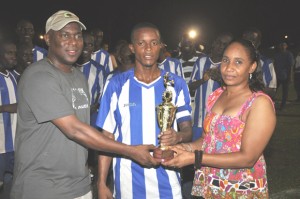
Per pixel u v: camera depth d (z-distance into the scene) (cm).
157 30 289
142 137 290
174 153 266
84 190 274
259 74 262
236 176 254
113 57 791
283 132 852
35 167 261
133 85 293
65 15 267
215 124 259
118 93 294
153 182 292
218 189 257
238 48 250
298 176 573
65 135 260
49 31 269
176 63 561
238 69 250
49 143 260
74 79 275
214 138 259
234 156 245
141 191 294
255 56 254
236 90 258
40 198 260
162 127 276
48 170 261
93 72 564
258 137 243
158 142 290
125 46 510
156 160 265
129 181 294
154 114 291
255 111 245
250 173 253
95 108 548
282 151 704
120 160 297
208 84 520
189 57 599
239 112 250
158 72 299
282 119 1002
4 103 451
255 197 255
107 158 304
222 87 274
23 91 257
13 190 268
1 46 450
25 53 464
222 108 262
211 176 260
